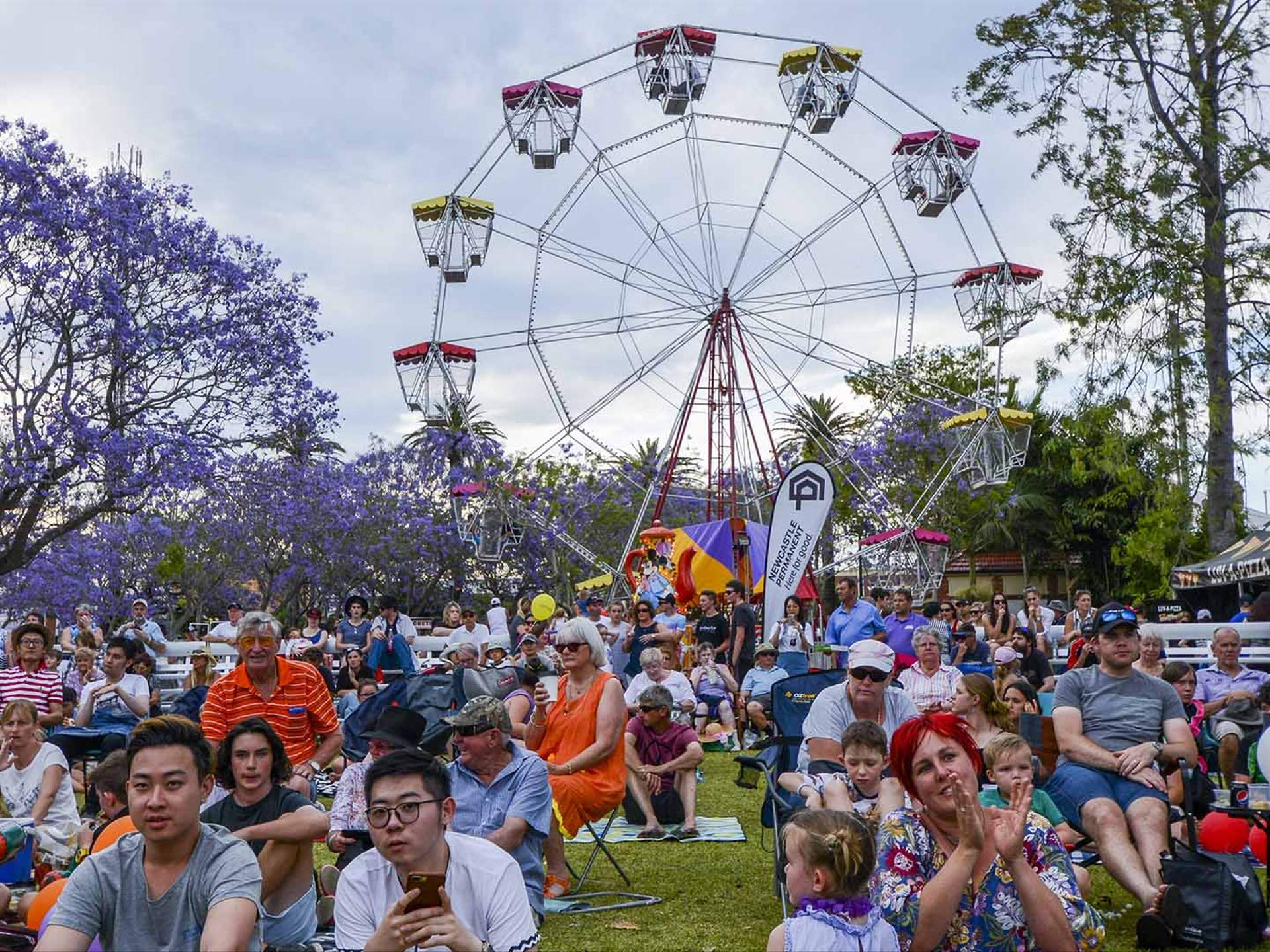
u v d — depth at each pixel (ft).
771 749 24.41
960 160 80.18
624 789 24.94
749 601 69.46
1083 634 46.98
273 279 80.38
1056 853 14.26
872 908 12.61
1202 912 19.22
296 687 23.89
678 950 20.16
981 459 82.84
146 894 12.39
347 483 132.05
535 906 21.26
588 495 137.28
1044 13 77.51
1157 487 80.84
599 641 25.48
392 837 12.17
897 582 87.04
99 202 73.82
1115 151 78.13
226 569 128.57
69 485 74.59
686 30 78.95
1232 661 34.37
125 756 20.70
